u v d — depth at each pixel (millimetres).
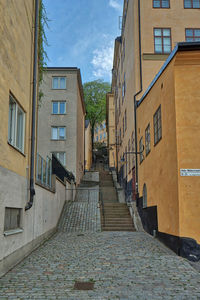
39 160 11414
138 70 17250
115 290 5738
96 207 18344
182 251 8320
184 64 8961
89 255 8984
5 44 7250
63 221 16156
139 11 17703
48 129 26234
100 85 56188
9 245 7398
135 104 16859
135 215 15984
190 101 8875
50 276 6695
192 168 8586
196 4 17953
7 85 7449
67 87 26859
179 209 8430
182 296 5391
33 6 10680
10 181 7680
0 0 6781
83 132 35500
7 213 7590
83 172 33844
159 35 17516
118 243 10938
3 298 5262
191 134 8742
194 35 17641
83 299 5250
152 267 7387
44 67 12836
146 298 5293
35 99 10406
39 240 10984
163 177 10398
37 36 10836
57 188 15773
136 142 16562
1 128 6938
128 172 21078
